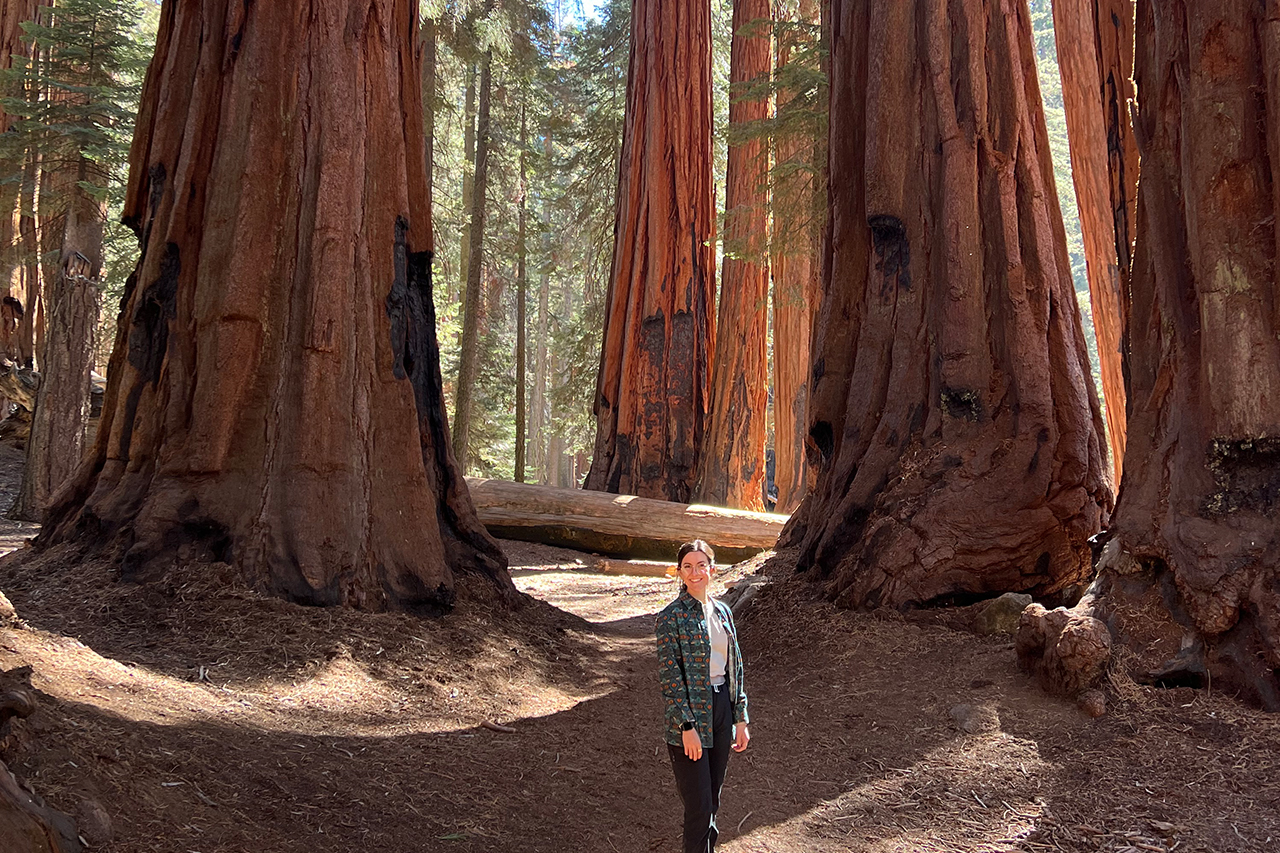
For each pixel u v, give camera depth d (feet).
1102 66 35.68
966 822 14.25
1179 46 20.35
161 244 24.85
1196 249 19.49
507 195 91.61
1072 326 27.94
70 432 51.34
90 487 25.11
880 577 24.94
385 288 26.02
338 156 25.02
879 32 29.48
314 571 22.39
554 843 13.34
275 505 22.95
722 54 91.45
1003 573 24.54
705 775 11.46
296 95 25.25
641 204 66.95
